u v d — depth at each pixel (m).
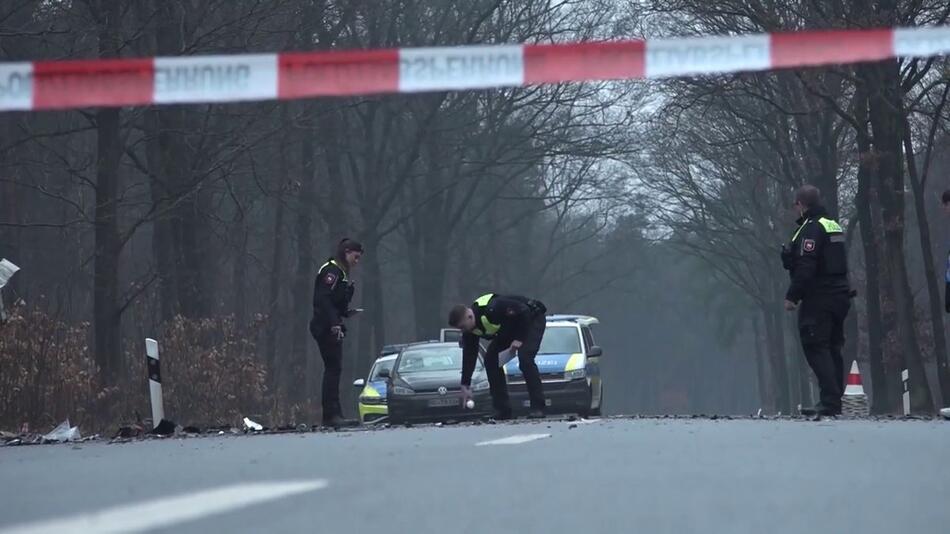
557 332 113.56
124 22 118.56
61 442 54.09
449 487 27.41
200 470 32.41
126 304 111.69
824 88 112.06
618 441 38.09
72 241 163.38
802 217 59.06
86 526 22.81
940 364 118.31
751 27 114.19
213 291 130.75
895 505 24.62
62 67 40.31
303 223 165.38
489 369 66.19
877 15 104.38
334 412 65.69
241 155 122.69
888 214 111.62
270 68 40.25
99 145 111.25
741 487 27.06
